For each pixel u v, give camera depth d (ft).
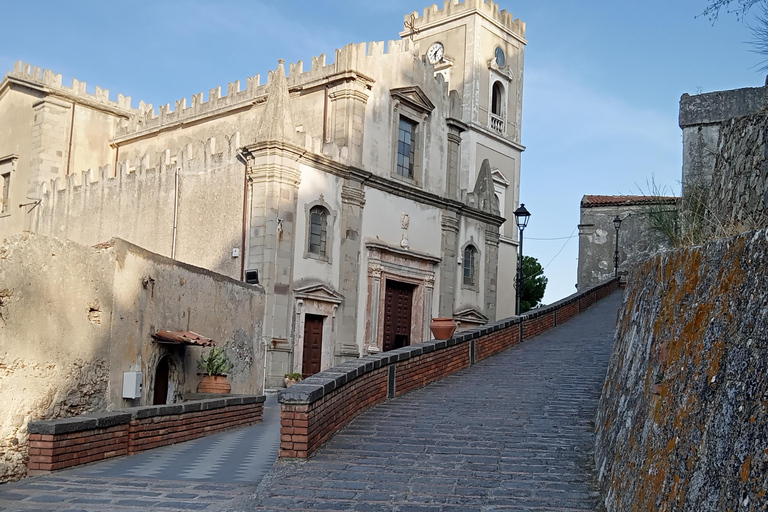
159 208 102.42
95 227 111.75
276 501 27.94
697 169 54.34
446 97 120.06
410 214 110.93
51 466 33.91
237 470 35.88
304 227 93.76
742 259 18.04
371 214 104.17
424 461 33.42
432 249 114.83
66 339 42.01
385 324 106.42
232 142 95.09
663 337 23.21
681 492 17.31
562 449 35.29
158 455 40.60
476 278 123.65
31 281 38.86
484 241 125.80
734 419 15.66
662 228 45.52
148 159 106.22
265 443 47.50
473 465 32.76
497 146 161.58
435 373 55.47
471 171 153.89
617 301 116.16
